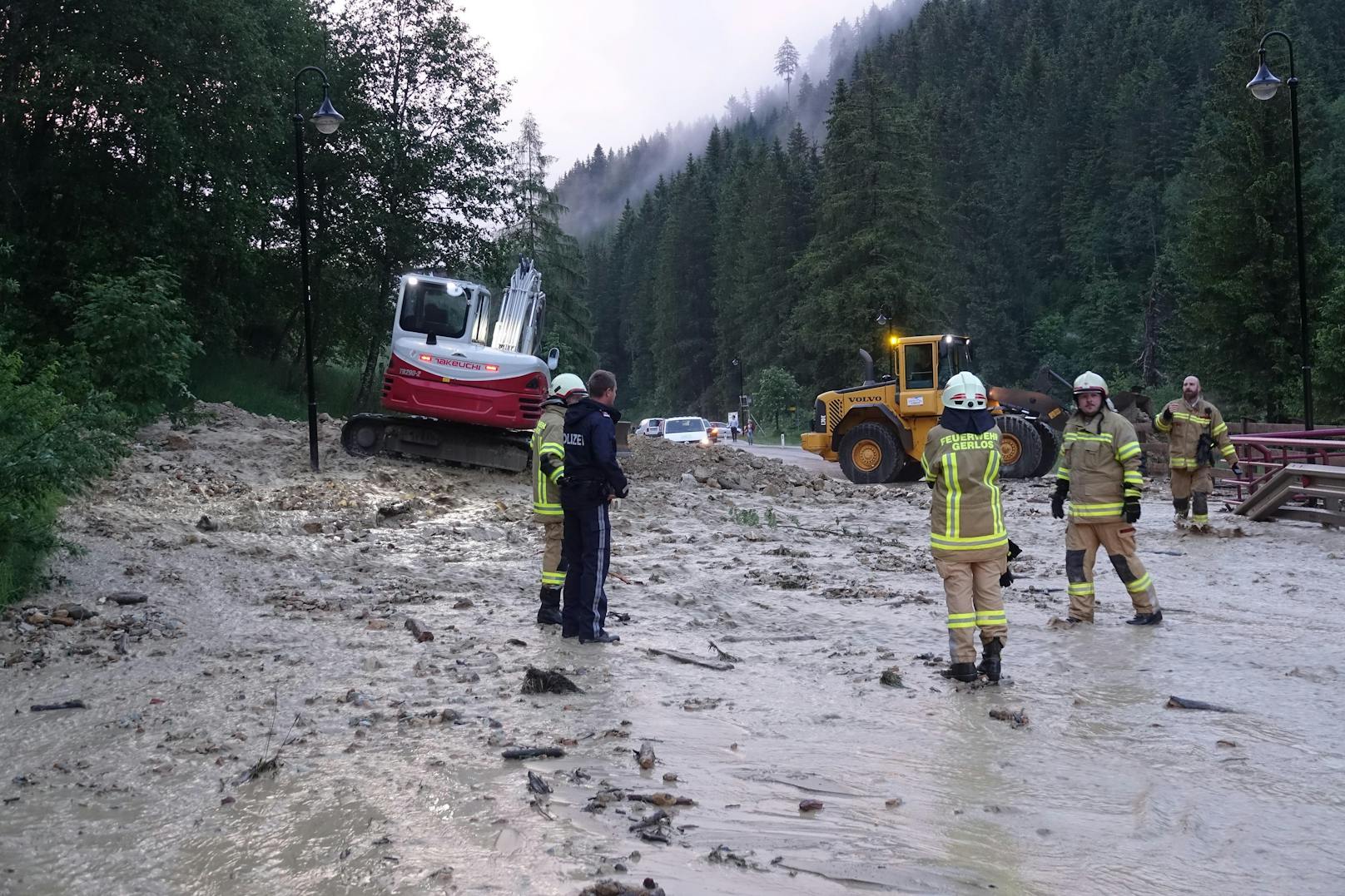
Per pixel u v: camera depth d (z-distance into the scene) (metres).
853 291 56.53
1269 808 4.01
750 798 4.14
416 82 32.94
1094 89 118.62
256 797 4.09
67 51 19.95
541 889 3.23
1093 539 7.82
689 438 33.94
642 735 4.99
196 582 8.43
